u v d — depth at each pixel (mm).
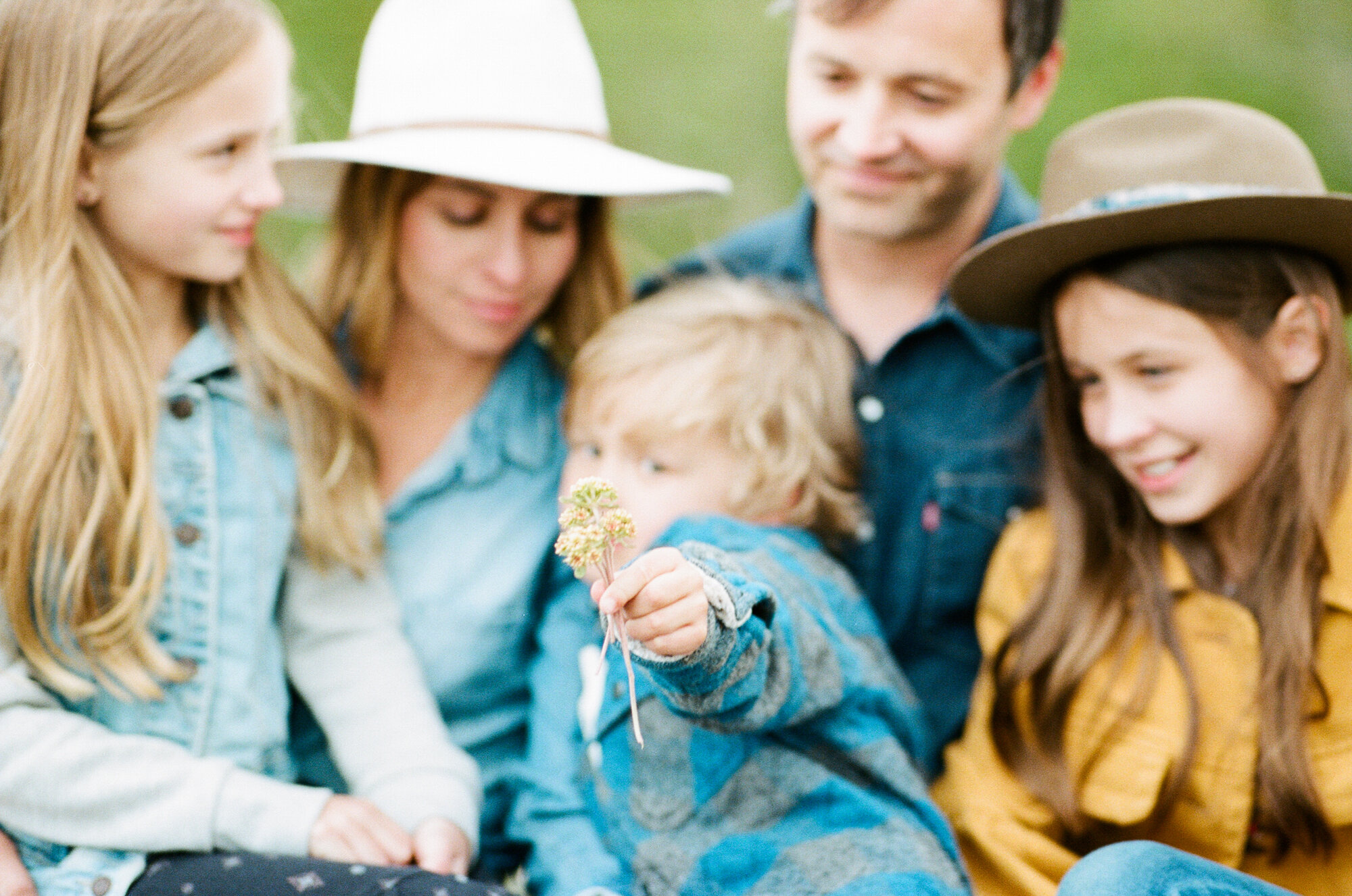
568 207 1842
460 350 1869
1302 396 1655
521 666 1860
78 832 1483
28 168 1533
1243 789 1631
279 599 1719
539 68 1833
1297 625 1613
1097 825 1713
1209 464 1642
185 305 1687
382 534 1776
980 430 1979
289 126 1875
